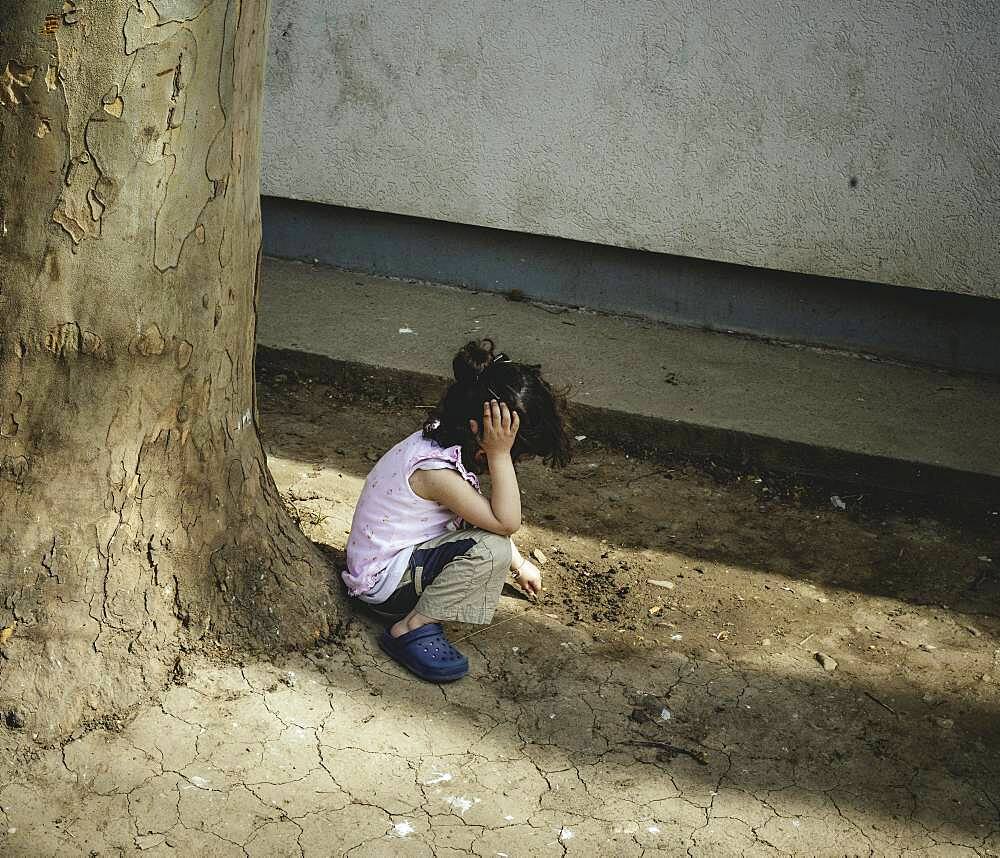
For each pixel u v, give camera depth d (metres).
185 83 2.66
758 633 3.59
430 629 3.23
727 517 4.30
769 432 4.59
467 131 5.55
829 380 5.12
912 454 4.46
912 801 2.93
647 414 4.70
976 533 4.26
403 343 5.22
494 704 3.15
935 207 5.00
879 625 3.68
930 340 5.28
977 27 4.70
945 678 3.42
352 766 2.88
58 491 2.84
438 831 2.71
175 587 3.04
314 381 5.08
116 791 2.73
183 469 3.00
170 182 2.72
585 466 4.59
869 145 5.00
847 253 5.19
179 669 3.02
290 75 5.72
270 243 6.18
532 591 3.65
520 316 5.63
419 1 5.40
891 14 4.79
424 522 3.29
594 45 5.21
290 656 3.17
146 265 2.75
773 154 5.14
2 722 2.79
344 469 4.43
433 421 3.37
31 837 2.59
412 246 5.93
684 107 5.19
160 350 2.84
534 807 2.81
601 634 3.51
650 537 4.13
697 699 3.24
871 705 3.28
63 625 2.87
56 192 2.62
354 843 2.66
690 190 5.31
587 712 3.15
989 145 4.84
